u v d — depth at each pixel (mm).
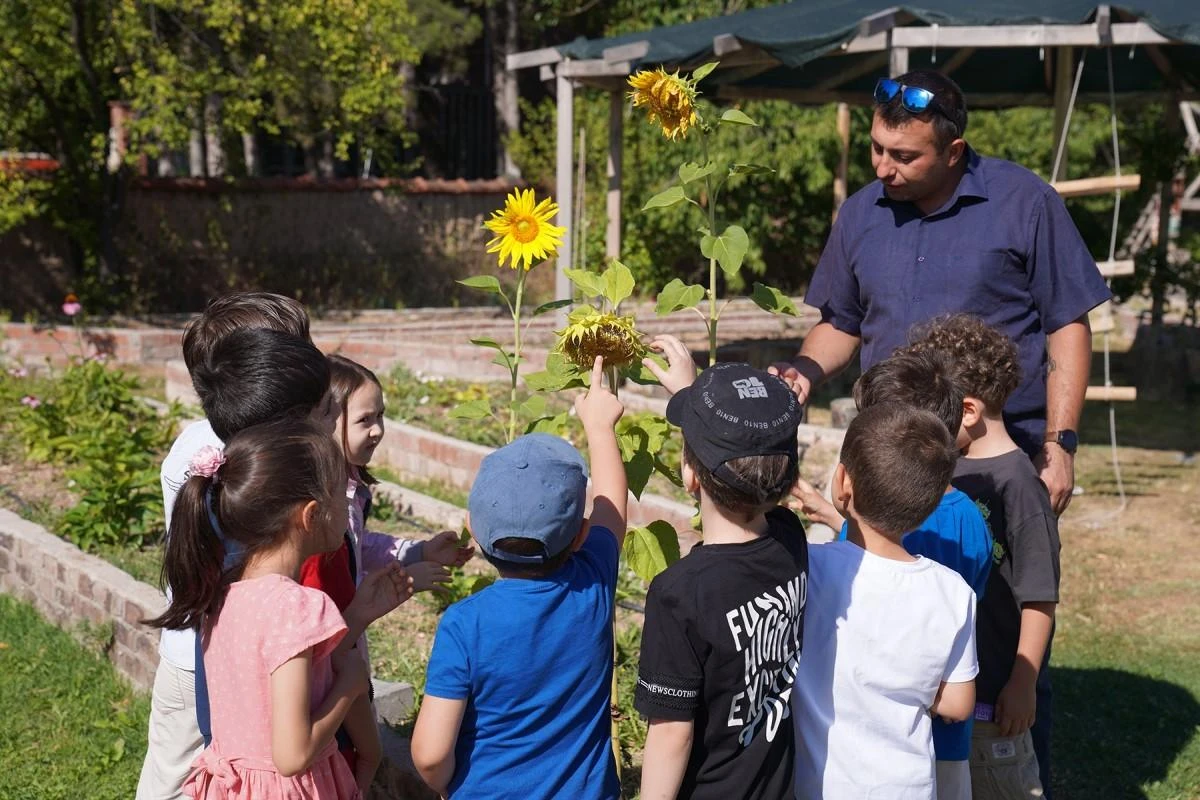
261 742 2602
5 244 16500
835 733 2629
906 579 2635
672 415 2604
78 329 13617
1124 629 5996
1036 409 3664
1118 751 4672
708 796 2484
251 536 2605
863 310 3936
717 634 2414
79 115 16391
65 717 4895
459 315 17453
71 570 5750
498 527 2533
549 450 2598
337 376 3191
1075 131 20000
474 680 2541
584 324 2934
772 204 19203
